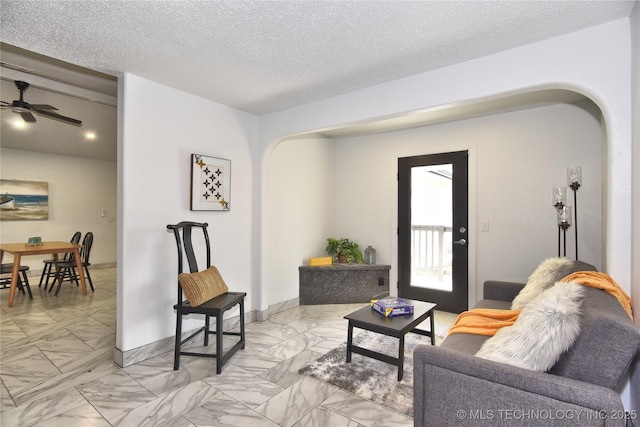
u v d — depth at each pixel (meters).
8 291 4.93
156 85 2.76
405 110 2.64
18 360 2.68
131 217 2.61
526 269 3.55
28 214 5.96
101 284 5.46
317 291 4.41
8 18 1.83
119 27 1.93
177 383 2.33
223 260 3.34
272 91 2.96
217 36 2.03
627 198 1.80
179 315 2.54
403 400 2.13
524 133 3.56
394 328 2.34
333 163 4.94
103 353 2.82
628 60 1.81
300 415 1.98
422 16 1.82
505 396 1.32
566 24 1.89
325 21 1.87
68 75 3.30
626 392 1.64
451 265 4.02
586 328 1.27
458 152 3.95
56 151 6.11
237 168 3.46
